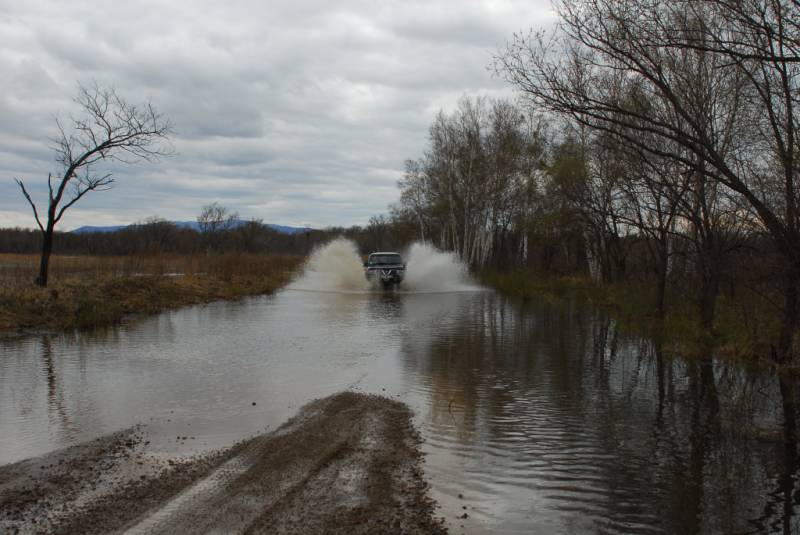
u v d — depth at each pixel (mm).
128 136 23328
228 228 92375
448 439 7020
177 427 7441
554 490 5594
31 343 14297
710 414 8234
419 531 4699
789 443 7043
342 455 6410
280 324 17891
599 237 29094
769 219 9852
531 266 41438
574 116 10539
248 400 8758
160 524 4727
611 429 7512
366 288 34156
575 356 12547
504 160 41344
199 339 14836
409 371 10914
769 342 12234
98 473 5879
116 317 18250
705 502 5387
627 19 10352
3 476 5820
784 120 11547
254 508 5043
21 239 71938
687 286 17734
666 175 15453
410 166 55938
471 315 20422
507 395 9195
